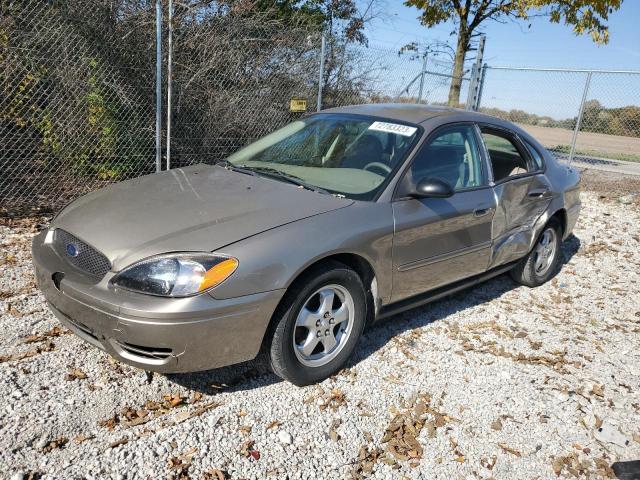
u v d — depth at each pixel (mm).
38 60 6008
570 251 6285
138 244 2748
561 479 2674
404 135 3762
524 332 4109
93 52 6391
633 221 7879
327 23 11750
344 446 2715
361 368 3383
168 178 3705
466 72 12430
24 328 3404
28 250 4707
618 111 12523
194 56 7434
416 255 3527
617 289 5191
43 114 6223
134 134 6941
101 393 2887
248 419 2820
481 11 12055
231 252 2697
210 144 7781
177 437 2633
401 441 2793
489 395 3268
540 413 3152
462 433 2916
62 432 2580
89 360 3158
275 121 8320
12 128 6141
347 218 3135
